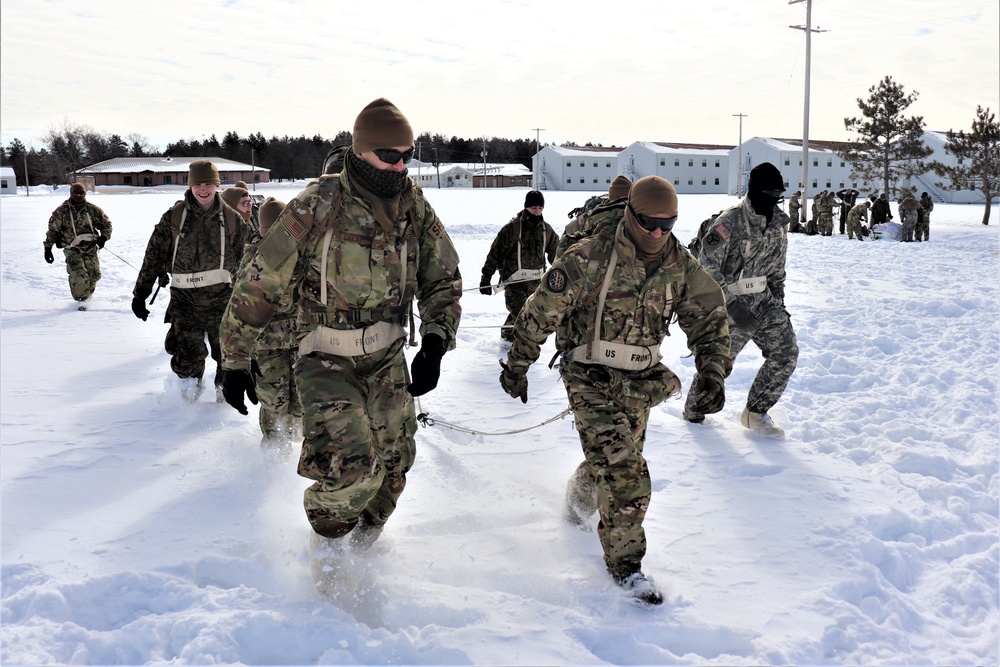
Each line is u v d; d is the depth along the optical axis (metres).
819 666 2.68
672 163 101.94
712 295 3.40
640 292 3.28
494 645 2.71
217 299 5.89
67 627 2.74
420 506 4.00
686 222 35.00
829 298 11.91
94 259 11.60
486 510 3.95
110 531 3.59
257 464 4.55
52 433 5.13
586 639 2.78
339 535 3.02
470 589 3.09
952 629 2.99
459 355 8.09
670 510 3.98
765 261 5.12
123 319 10.38
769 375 5.21
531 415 5.76
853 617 2.96
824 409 5.96
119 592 3.00
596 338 3.32
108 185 114.94
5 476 4.31
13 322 10.05
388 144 2.87
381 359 3.13
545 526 3.76
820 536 3.65
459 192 84.06
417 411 5.72
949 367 7.18
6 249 21.48
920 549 3.62
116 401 6.00
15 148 125.12
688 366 7.30
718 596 3.11
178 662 2.57
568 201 58.38
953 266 17.48
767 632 2.85
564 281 3.27
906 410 5.95
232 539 3.50
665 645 2.82
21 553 3.36
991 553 3.51
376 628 2.88
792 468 4.64
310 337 3.07
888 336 8.62
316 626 2.74
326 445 2.89
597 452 3.20
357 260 2.98
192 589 3.02
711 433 5.36
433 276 3.19
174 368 6.01
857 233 27.92
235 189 6.42
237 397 2.94
